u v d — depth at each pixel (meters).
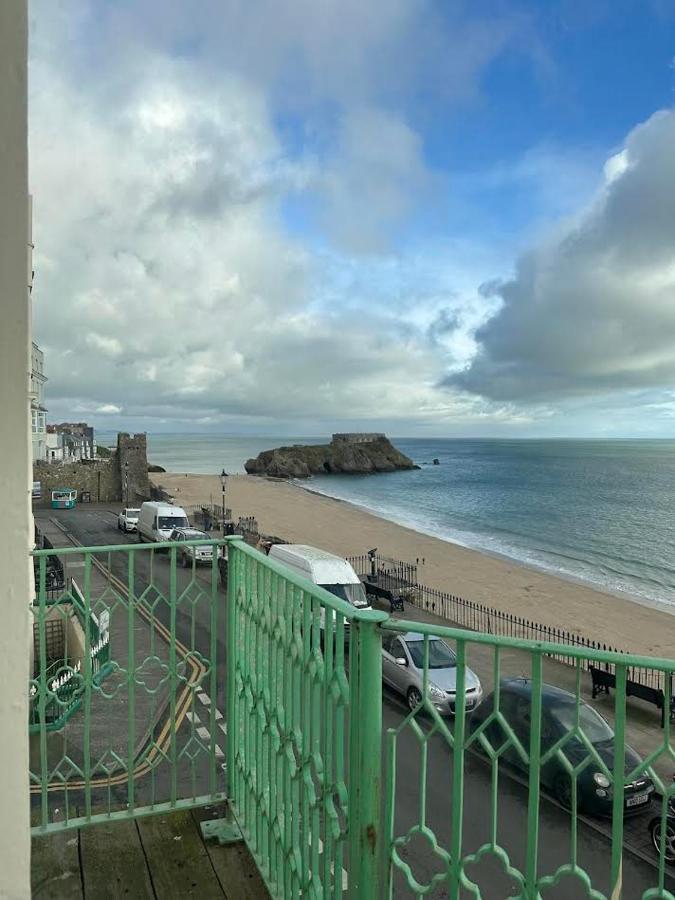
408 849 7.19
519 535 50.78
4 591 1.63
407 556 36.94
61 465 55.16
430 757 9.02
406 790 8.19
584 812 7.41
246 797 3.47
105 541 33.25
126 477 53.72
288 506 61.47
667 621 24.58
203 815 3.72
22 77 1.61
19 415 1.64
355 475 124.38
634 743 10.13
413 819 7.63
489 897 6.49
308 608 2.68
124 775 8.08
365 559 33.44
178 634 14.39
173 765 3.77
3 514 1.63
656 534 51.38
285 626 2.94
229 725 3.78
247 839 3.41
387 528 49.00
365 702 2.31
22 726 1.65
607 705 11.68
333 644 2.48
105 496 56.59
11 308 1.62
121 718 9.62
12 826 1.64
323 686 2.52
